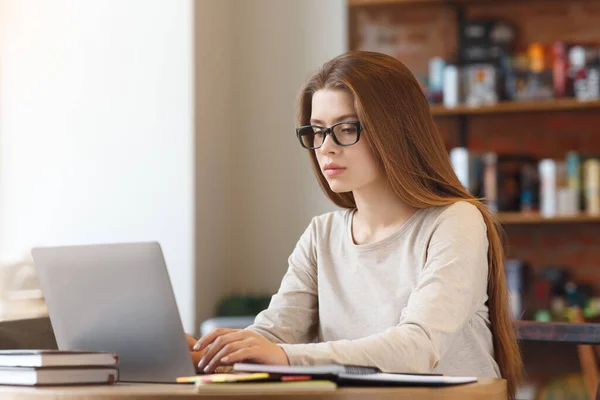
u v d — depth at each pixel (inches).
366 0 199.0
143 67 188.7
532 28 199.0
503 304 82.0
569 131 198.7
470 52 193.8
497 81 190.2
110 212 189.6
